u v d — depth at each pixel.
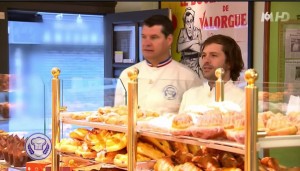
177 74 3.59
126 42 5.52
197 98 2.30
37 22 6.04
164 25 3.52
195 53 4.87
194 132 1.74
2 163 2.96
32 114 3.05
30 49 6.04
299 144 1.63
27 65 6.03
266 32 4.16
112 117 2.20
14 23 5.91
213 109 1.81
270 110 1.82
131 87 2.01
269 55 4.16
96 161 2.23
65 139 2.46
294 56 4.07
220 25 4.58
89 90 2.48
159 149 2.12
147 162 2.06
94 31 6.32
